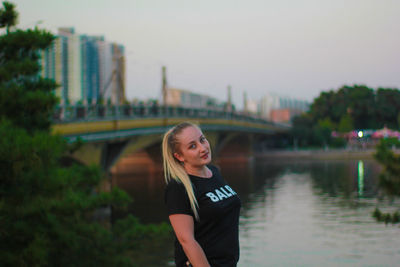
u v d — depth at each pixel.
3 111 10.29
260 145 123.81
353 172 65.94
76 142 13.86
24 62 10.89
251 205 38.47
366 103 121.00
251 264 20.23
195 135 3.13
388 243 23.61
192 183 3.06
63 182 9.33
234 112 79.38
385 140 10.60
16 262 8.81
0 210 8.70
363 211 33.62
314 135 116.56
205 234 3.02
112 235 14.05
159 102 47.06
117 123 34.28
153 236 14.09
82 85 73.88
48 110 10.73
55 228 10.84
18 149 7.77
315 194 44.19
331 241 24.45
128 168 68.38
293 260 20.61
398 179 10.11
